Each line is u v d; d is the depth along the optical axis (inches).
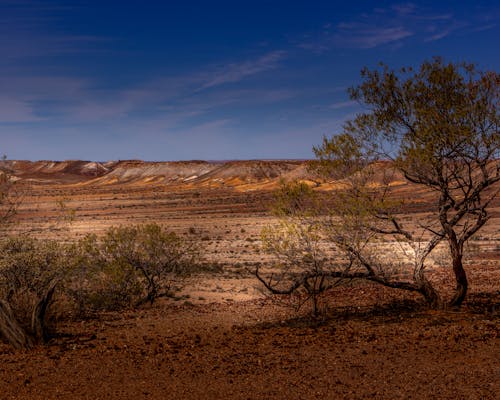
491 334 392.8
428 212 1855.3
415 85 465.7
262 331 462.9
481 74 445.7
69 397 278.5
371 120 468.8
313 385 294.7
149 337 441.7
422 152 441.7
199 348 392.8
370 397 273.1
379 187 476.1
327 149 468.8
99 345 401.4
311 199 477.7
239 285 892.6
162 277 754.2
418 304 559.2
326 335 429.1
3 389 290.7
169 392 286.5
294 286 502.0
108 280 670.5
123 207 3742.6
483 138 441.7
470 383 286.8
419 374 307.4
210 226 2290.8
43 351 375.2
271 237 496.4
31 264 472.7
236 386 295.3
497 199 2106.3
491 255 1123.3
